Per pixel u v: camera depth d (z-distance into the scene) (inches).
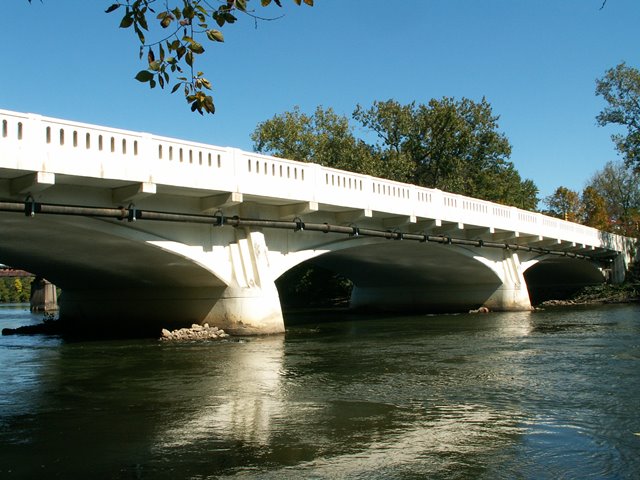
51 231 810.2
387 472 329.7
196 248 924.6
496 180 2623.0
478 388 555.8
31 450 375.9
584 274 2406.5
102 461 354.0
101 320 1259.8
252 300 976.9
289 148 2407.7
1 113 646.5
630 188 3454.7
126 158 750.5
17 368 713.6
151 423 438.6
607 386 558.3
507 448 370.9
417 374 636.1
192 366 699.4
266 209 1016.9
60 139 695.7
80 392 558.3
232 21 289.4
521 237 1740.9
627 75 2193.7
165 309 1103.6
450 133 2554.1
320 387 566.3
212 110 307.9
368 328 1239.5
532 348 844.6
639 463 343.0
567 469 333.4
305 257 1096.2
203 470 336.2
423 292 1844.2
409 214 1222.3
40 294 2719.0
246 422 438.0
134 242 856.9
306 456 357.7
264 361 734.5
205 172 842.2
